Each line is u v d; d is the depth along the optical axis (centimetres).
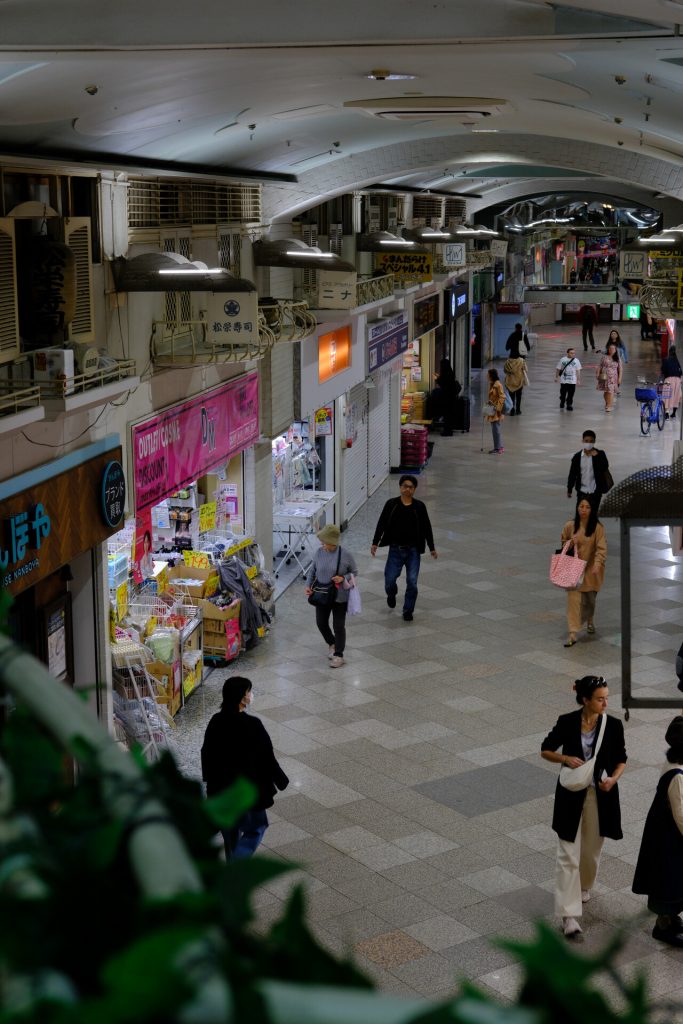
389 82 1008
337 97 1072
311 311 1628
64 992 76
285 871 89
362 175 1575
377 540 1489
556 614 1497
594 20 635
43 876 86
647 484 734
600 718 777
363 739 1113
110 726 1027
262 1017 72
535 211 3603
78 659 1019
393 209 2205
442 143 1645
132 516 1062
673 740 761
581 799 776
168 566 1352
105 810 95
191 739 1120
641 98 995
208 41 642
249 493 1483
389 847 907
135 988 70
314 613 1523
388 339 2239
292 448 1839
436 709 1188
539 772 1042
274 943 86
